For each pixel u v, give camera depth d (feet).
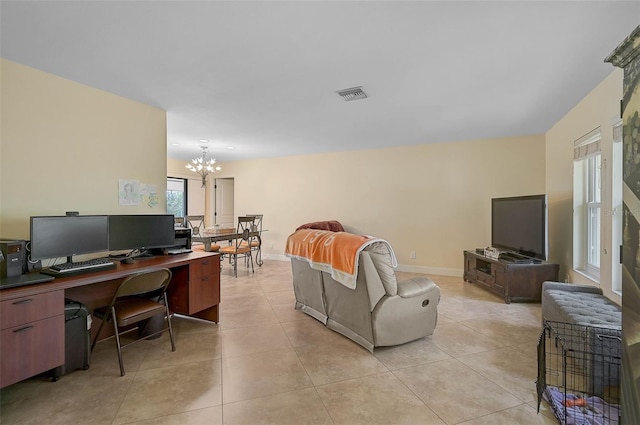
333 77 8.60
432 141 16.89
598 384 6.28
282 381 6.92
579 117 10.74
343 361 7.82
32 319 5.99
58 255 7.47
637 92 3.95
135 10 5.68
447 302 12.53
